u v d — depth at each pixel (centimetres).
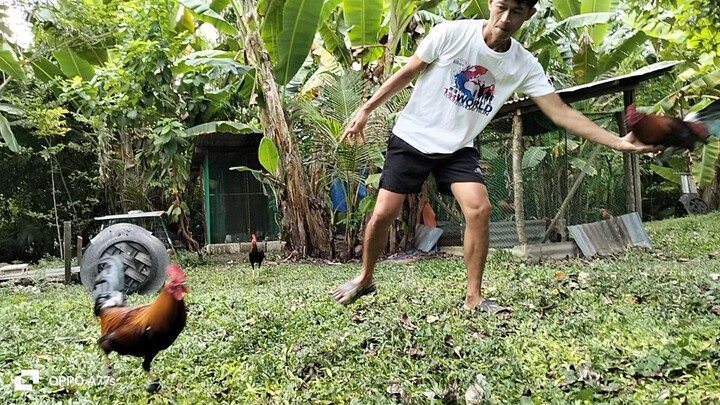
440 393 292
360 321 463
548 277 625
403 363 346
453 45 376
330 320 464
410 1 1059
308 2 986
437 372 327
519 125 909
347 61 1147
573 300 491
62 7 1178
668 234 1102
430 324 426
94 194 1700
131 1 1162
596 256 892
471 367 328
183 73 1230
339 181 1216
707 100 819
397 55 1198
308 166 1221
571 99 886
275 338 424
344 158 1053
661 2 522
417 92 394
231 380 334
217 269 1056
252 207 1501
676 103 827
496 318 428
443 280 684
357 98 1038
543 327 405
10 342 443
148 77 1139
